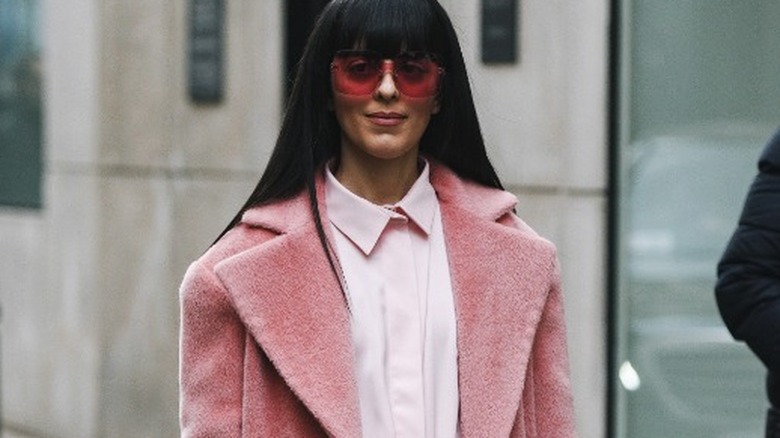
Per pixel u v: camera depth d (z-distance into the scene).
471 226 4.24
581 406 8.62
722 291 5.09
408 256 4.20
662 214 8.50
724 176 8.38
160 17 11.29
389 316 4.12
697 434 8.49
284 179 4.23
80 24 11.95
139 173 11.46
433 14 4.14
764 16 8.26
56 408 12.50
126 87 11.57
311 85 4.20
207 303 4.13
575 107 8.56
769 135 8.27
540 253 4.23
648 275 8.52
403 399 4.06
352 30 4.10
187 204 11.08
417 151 4.32
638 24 8.49
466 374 4.09
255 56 10.65
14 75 13.55
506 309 4.15
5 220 13.48
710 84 8.40
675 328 8.48
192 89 11.05
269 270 4.09
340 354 4.04
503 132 8.87
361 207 4.18
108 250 11.71
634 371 8.57
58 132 12.33
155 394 11.27
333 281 4.11
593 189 8.51
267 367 4.11
